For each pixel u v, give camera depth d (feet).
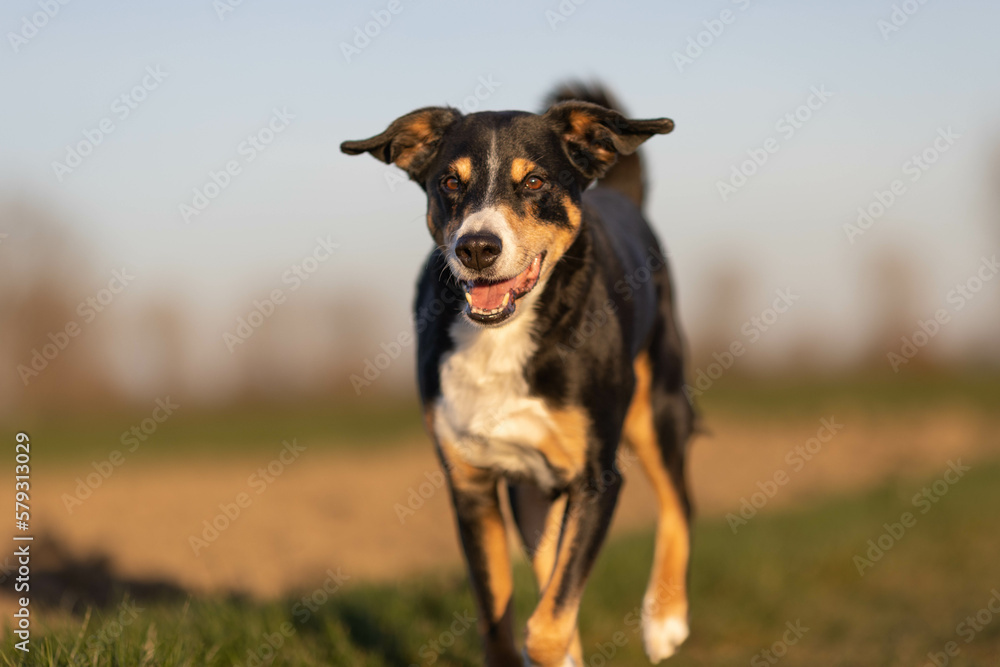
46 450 61.41
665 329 21.39
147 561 31.50
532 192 16.31
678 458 21.04
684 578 20.54
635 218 21.75
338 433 73.00
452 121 17.62
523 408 16.29
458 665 18.51
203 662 15.92
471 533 16.65
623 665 20.89
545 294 16.29
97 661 14.29
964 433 72.18
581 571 15.90
